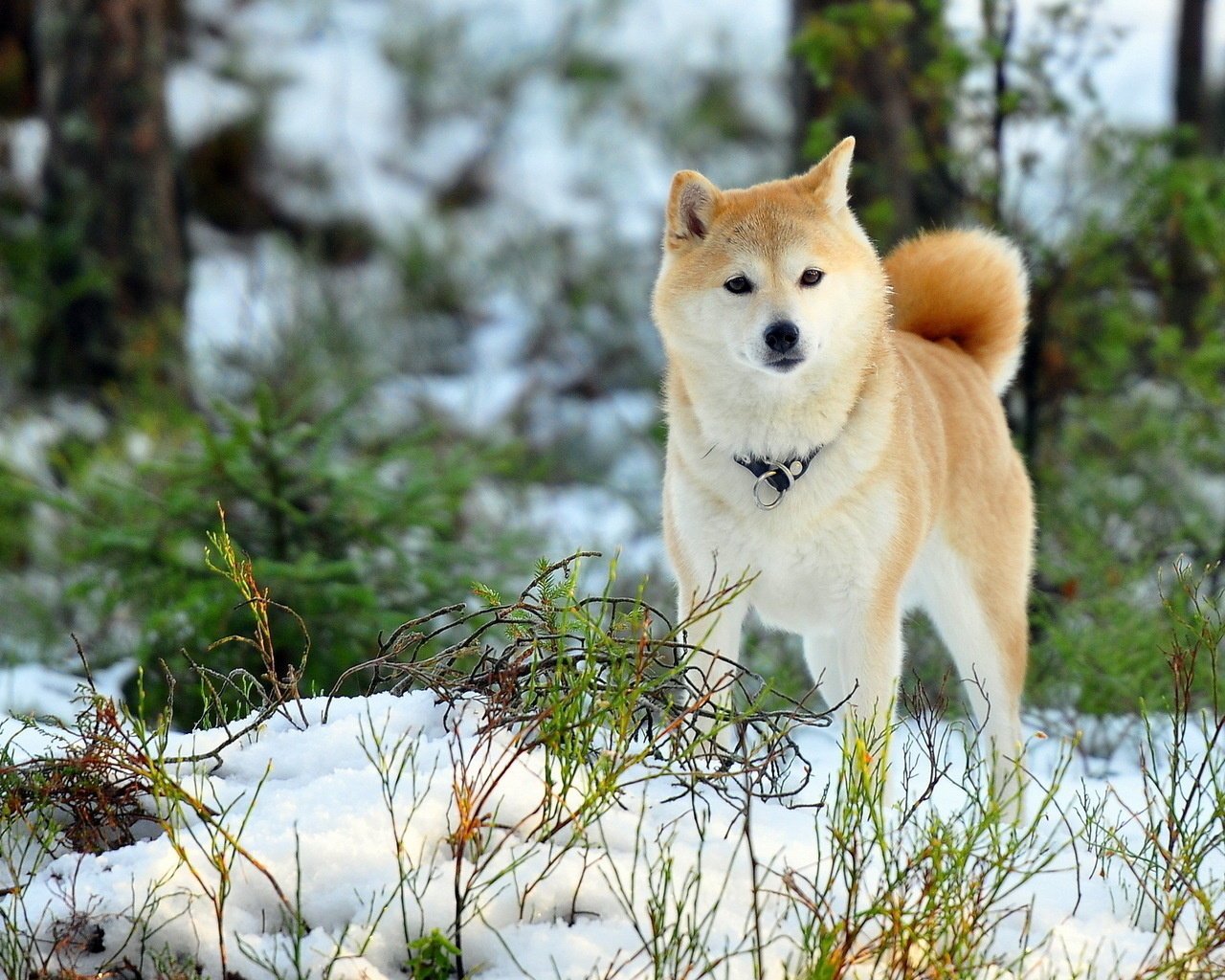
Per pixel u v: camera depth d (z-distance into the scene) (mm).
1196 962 4844
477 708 5941
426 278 23141
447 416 20219
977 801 5754
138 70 18703
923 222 15906
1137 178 14906
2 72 23875
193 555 10672
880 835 4887
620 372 22141
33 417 17281
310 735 5875
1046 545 13539
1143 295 15391
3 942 4648
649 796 5594
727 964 4383
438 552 11156
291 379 17562
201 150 24453
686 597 7852
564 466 19547
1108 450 15203
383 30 27266
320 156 25109
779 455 7477
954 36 14695
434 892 4891
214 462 10594
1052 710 10344
